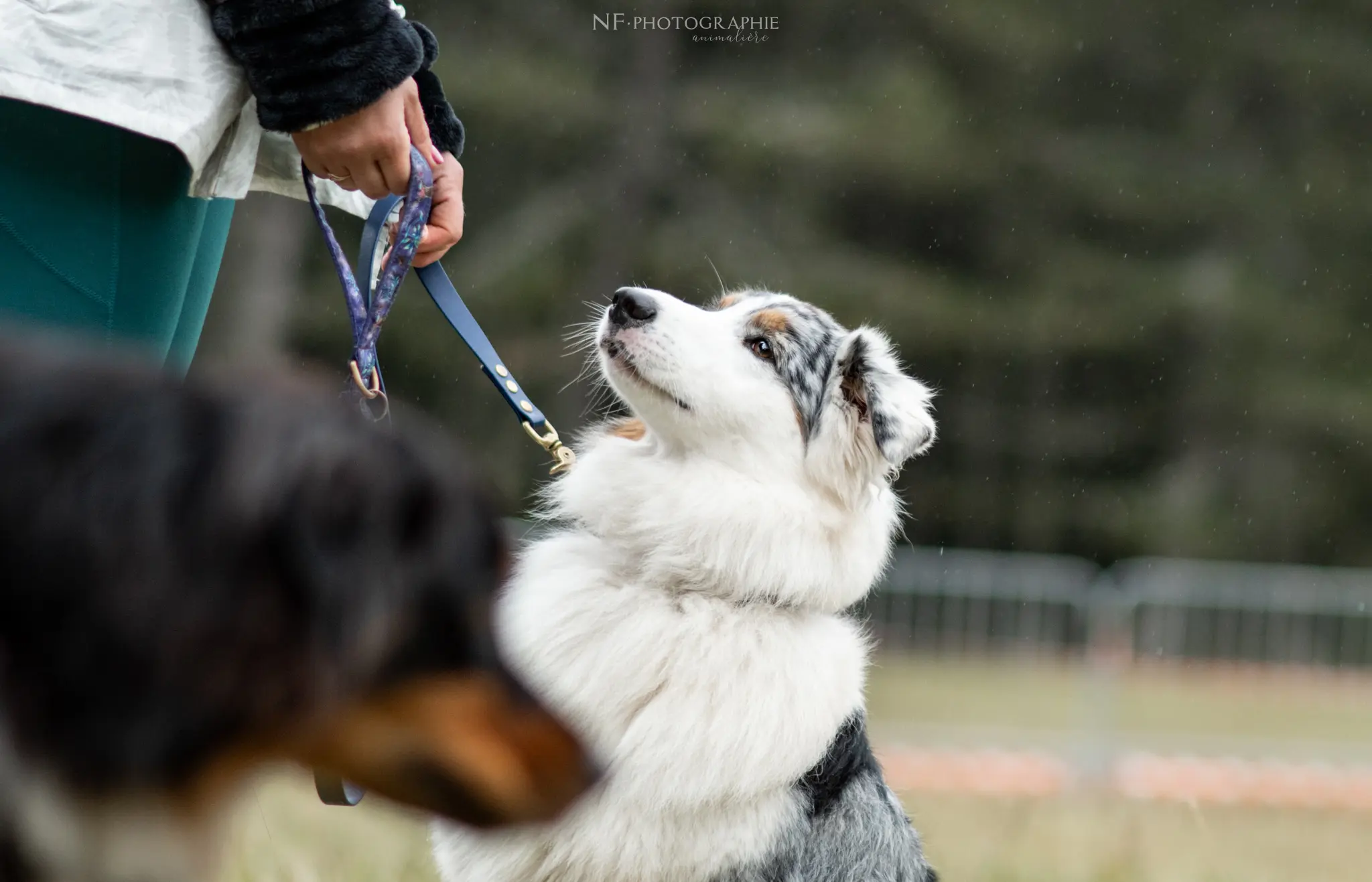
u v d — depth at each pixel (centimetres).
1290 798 1361
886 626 1628
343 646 135
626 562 497
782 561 493
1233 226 2966
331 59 386
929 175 2705
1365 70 2998
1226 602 1619
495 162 2512
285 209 2031
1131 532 2831
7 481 132
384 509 138
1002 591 1612
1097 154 2884
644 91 2498
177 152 392
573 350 636
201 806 140
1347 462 2945
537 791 149
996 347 2759
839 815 467
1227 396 2883
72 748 134
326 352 2405
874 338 539
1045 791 1366
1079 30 2916
